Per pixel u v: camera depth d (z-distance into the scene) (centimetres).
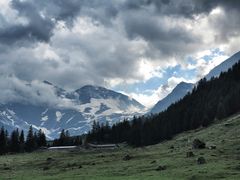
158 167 8719
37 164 12731
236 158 9031
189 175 7506
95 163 11256
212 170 7719
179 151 11388
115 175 8462
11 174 10394
